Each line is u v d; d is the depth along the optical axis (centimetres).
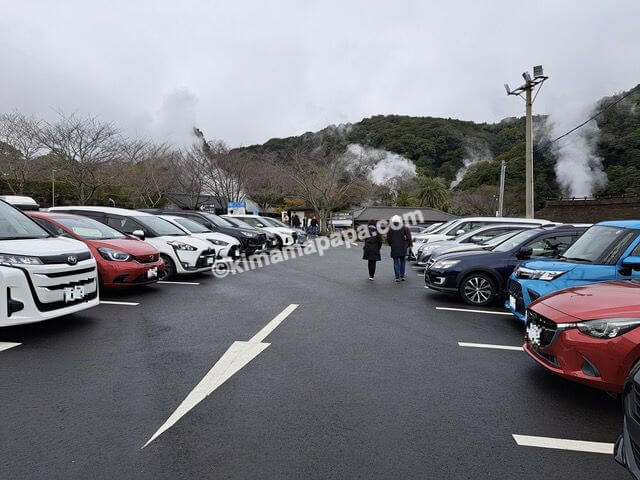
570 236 733
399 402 352
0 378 384
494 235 1098
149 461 262
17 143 1953
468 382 399
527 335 413
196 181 2756
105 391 361
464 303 761
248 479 246
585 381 336
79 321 584
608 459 279
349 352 478
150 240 930
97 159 2025
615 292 377
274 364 434
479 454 279
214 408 334
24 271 468
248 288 877
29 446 275
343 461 266
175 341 503
